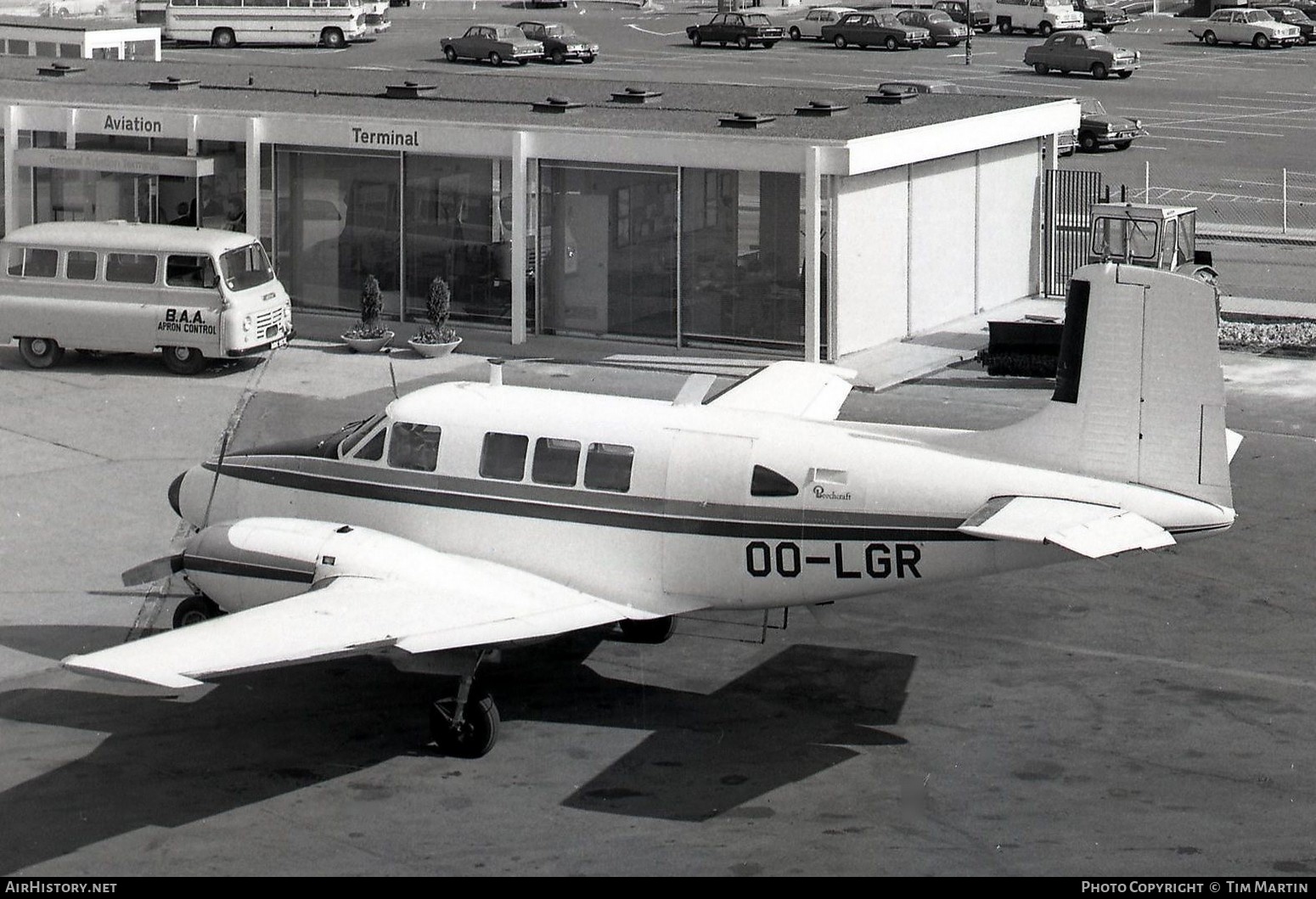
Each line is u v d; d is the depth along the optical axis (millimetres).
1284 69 73938
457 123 31719
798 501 15477
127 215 35094
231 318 28516
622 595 16078
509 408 16562
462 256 33000
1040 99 36594
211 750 14992
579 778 14422
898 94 35656
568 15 98875
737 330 31172
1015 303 35750
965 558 15047
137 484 22984
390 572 15391
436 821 13578
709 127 31234
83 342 29172
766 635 17344
